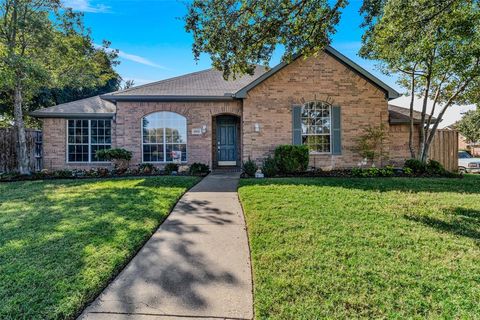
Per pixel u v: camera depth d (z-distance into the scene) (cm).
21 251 408
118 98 1305
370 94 1299
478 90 1184
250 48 809
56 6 1244
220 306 298
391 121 1334
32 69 1111
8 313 271
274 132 1281
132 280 349
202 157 1362
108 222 538
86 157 1433
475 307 281
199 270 375
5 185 958
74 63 1403
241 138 1380
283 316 272
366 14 761
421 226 512
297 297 301
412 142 1287
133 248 427
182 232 514
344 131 1299
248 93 1274
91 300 305
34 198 741
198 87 1433
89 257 390
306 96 1284
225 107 1366
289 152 1158
